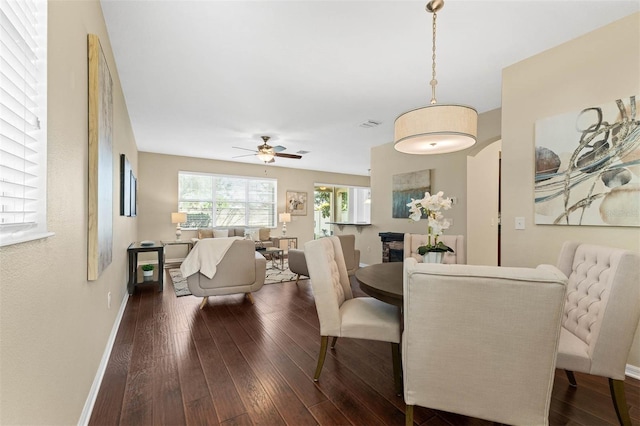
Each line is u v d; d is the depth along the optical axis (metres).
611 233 2.03
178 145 5.80
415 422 1.50
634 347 1.94
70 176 1.28
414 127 1.79
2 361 0.72
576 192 2.19
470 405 1.14
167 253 6.57
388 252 5.13
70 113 1.28
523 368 1.05
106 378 1.87
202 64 2.65
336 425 1.47
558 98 2.32
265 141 5.11
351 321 1.84
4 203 0.83
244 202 7.80
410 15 1.99
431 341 1.15
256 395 1.71
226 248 3.32
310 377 1.91
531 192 2.49
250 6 1.91
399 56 2.51
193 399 1.66
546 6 1.89
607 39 2.05
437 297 1.11
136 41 2.30
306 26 2.11
